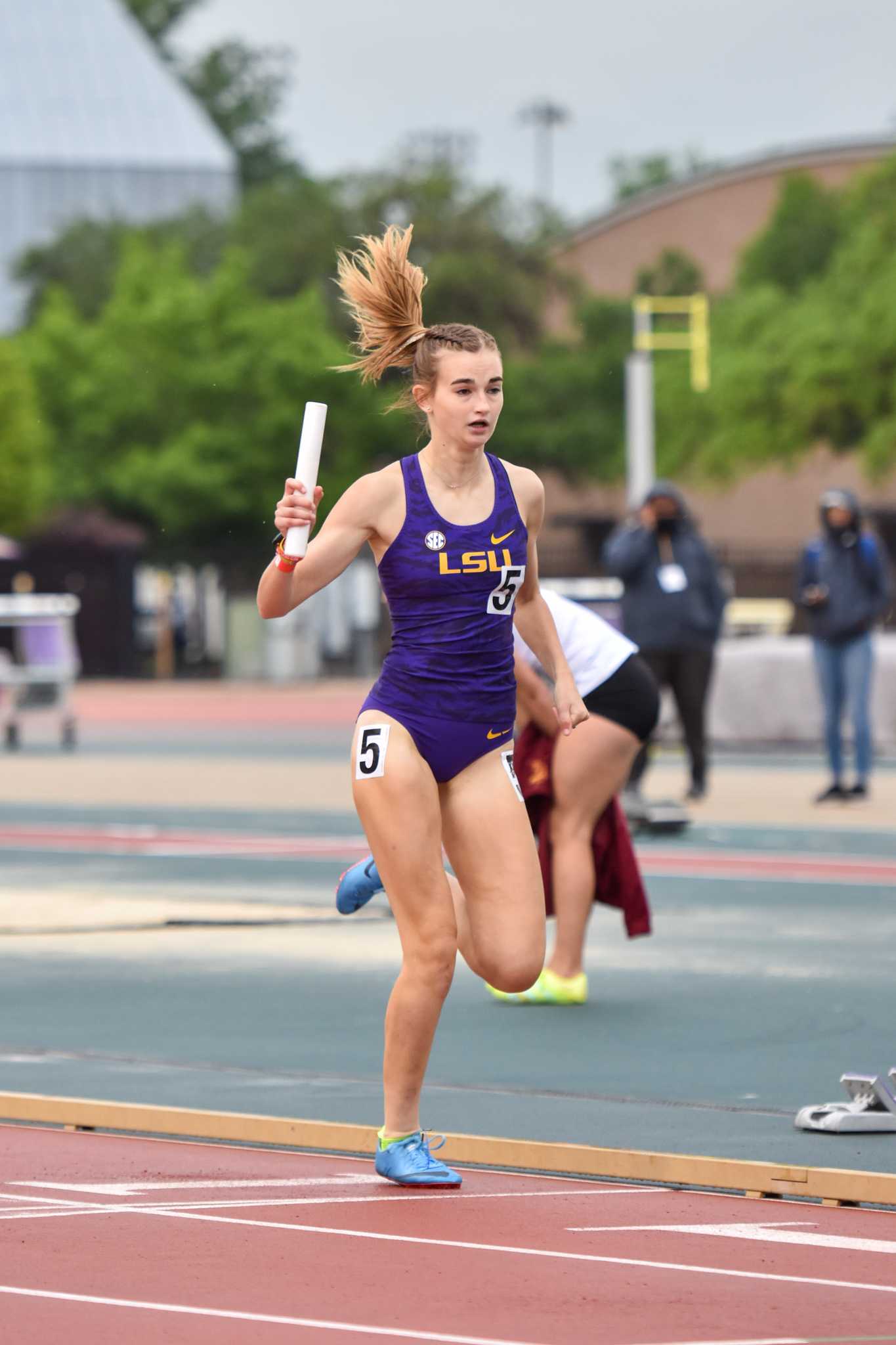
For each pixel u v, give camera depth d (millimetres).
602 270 176875
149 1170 14695
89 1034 20188
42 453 131875
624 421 150500
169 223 177750
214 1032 20312
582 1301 11273
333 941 26281
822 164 170750
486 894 14391
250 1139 15781
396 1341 10500
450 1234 12812
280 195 154250
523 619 15359
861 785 44594
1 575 131750
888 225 111062
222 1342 10461
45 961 24750
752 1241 12672
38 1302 11188
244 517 131750
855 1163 14617
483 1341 10516
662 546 44156
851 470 167250
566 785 21688
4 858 36062
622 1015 21094
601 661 21500
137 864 35062
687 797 45062
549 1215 13359
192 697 110812
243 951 25516
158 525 133500
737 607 98438
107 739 75062
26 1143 15727
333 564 14156
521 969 14281
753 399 111688
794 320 111750
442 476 14344
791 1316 10992
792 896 30391
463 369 14227
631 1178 14516
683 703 44469
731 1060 18703
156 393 136000
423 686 14258
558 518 153625
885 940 26109
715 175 173625
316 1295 11367
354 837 39781
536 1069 18375
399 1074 14344
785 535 170375
